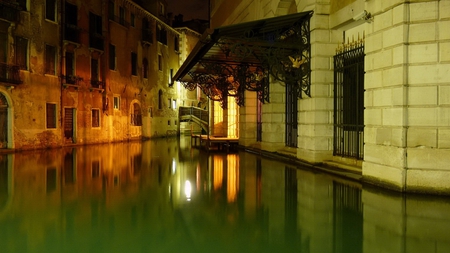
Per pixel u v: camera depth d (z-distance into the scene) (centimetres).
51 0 2261
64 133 2361
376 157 829
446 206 652
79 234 517
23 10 2047
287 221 578
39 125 2159
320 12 1129
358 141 1010
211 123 2752
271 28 1165
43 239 496
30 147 2094
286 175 1034
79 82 2481
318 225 557
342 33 1138
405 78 746
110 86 2847
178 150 2039
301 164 1220
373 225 552
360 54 1009
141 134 3347
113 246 469
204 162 1402
